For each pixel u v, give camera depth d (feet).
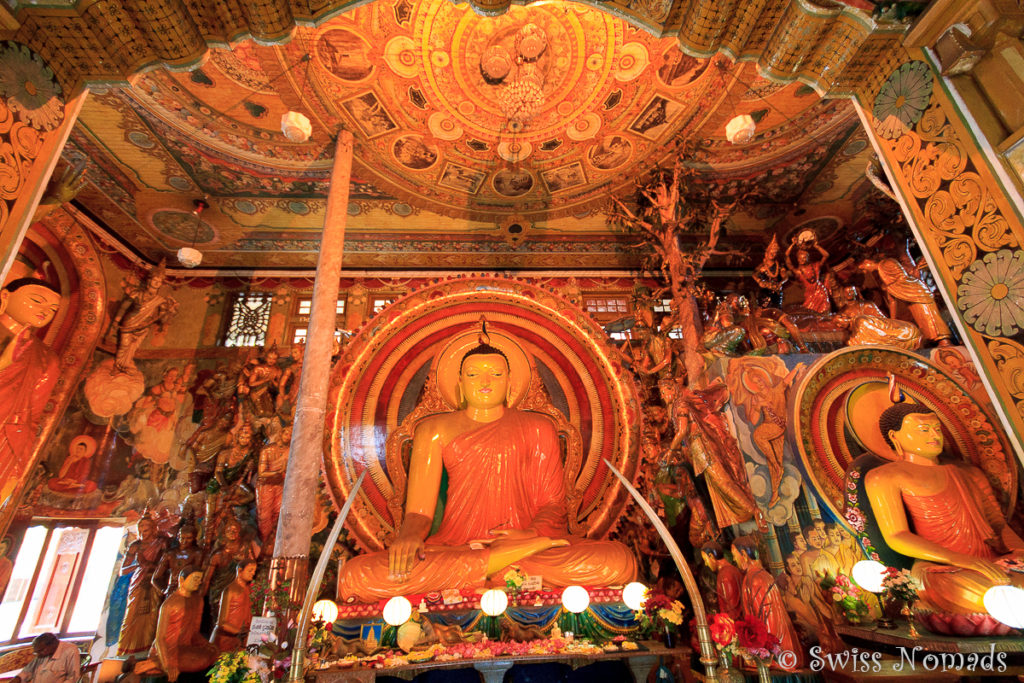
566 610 20.49
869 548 18.45
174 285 36.32
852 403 20.84
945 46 10.84
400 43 24.02
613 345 32.48
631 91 26.84
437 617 20.21
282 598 16.93
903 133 12.19
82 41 11.44
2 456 25.20
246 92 24.97
